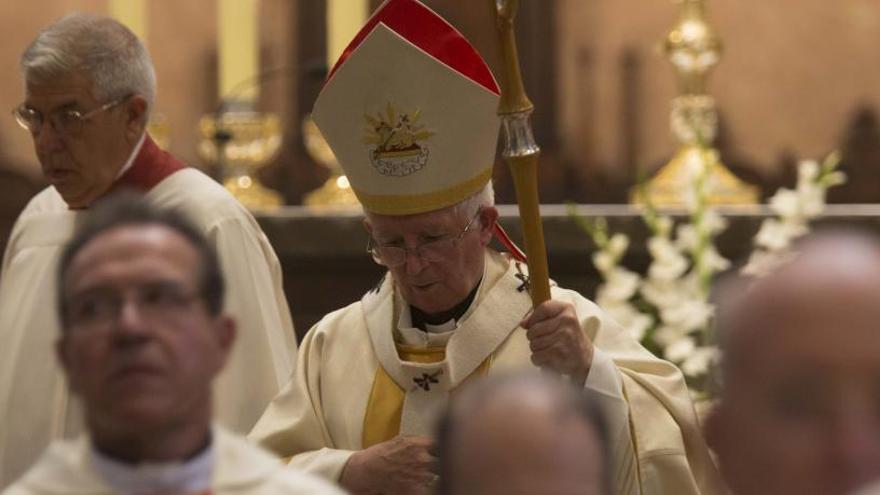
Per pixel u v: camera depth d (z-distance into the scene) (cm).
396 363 1035
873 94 2389
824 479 519
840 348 516
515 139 970
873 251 530
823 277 522
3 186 2378
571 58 2425
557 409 561
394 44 996
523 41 2425
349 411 1041
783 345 520
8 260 1221
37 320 1181
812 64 2398
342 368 1056
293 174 2359
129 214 639
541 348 962
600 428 568
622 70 2420
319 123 1030
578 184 2412
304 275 1659
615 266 1617
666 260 1389
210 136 1958
